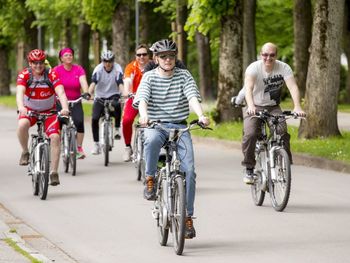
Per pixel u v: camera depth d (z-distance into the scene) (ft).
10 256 62.28
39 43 400.67
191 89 73.67
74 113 133.18
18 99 101.55
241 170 128.57
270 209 92.27
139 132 114.11
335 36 154.20
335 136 155.94
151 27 372.38
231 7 195.42
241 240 75.66
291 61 347.15
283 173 90.12
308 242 74.43
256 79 93.71
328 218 86.48
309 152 137.08
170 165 71.05
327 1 153.48
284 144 92.48
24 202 98.99
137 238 77.15
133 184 113.70
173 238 70.33
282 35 333.83
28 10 382.42
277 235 77.82
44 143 100.89
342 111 261.44
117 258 69.05
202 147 166.71
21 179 119.65
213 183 113.91
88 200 100.01
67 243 75.46
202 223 84.33
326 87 155.22
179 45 320.91
